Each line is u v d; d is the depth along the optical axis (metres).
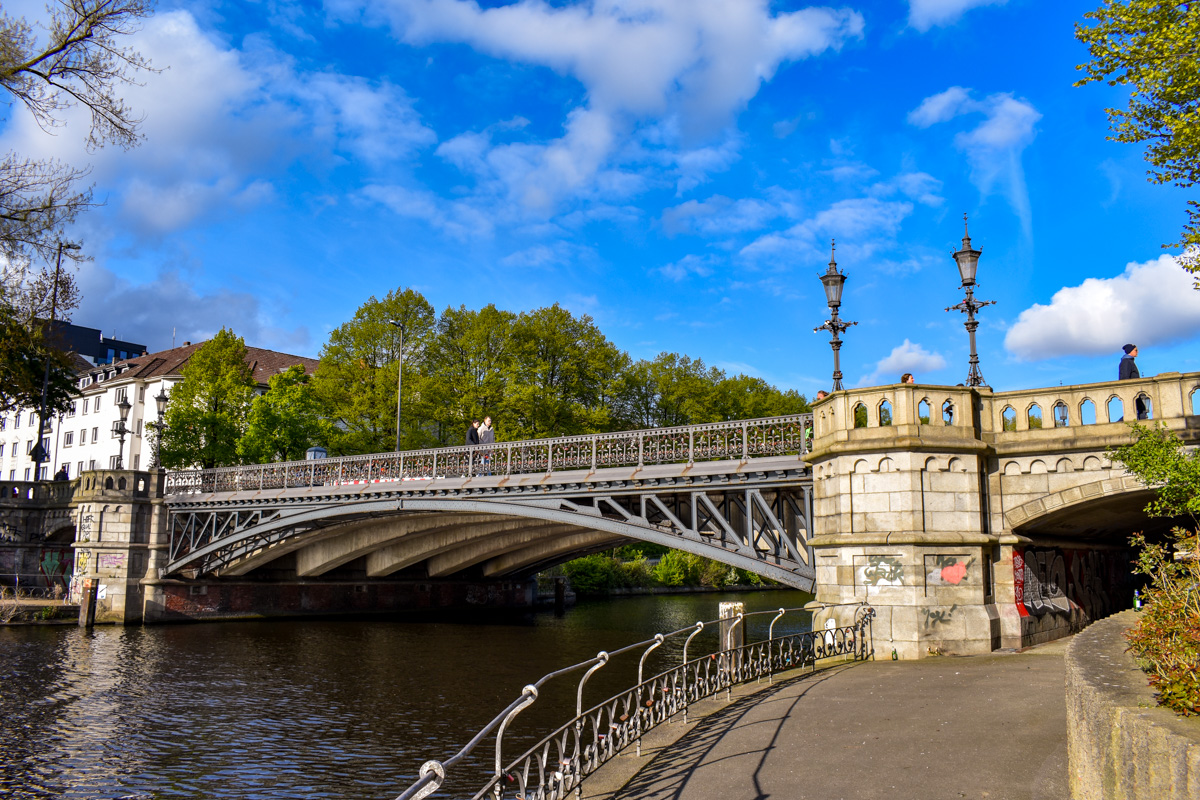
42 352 35.22
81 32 15.93
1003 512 15.47
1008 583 15.17
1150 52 10.12
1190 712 4.41
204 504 34.66
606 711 18.25
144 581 35.41
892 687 11.34
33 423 76.19
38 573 41.16
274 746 15.80
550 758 14.66
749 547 18.95
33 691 20.80
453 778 13.69
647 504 22.48
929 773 7.34
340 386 43.09
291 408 41.09
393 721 17.67
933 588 14.48
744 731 9.24
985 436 15.66
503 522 32.81
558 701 19.41
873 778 7.29
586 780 7.56
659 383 49.97
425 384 40.62
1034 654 14.03
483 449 25.47
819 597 16.03
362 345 44.31
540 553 38.59
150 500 36.50
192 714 18.39
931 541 14.48
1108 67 10.68
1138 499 15.40
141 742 16.11
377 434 42.28
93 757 15.12
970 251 16.27
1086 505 15.30
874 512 15.02
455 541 34.75
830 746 8.41
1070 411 15.12
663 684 9.85
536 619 39.53
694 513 20.11
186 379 43.97
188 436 41.47
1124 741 4.45
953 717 9.35
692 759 8.21
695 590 61.19
